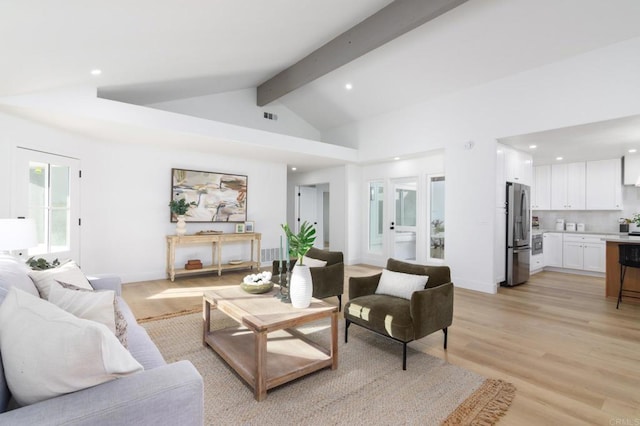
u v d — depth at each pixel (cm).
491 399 192
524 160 521
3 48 221
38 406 88
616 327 314
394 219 652
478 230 461
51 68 278
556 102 386
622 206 566
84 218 439
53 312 108
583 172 608
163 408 97
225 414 176
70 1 188
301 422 170
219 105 591
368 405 185
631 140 443
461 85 469
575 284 503
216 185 566
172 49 323
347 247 680
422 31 386
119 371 99
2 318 110
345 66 493
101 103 361
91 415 87
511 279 480
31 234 232
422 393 197
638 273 404
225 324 310
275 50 415
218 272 537
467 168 473
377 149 609
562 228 653
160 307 365
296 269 230
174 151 526
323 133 733
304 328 307
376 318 246
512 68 412
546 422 172
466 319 336
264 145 504
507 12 338
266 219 640
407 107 557
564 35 349
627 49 336
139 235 493
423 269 282
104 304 144
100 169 458
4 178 338
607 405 187
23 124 356
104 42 260
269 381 192
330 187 725
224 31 312
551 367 232
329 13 338
